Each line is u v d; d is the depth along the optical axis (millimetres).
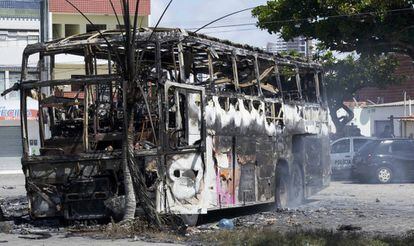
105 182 21953
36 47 23266
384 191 39344
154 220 21219
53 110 23516
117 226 20828
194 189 22281
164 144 21438
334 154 50938
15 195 39125
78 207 22188
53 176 22375
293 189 30625
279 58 29594
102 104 22406
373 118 79438
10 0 71125
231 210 28859
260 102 27234
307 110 32500
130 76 21141
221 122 23938
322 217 26672
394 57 61844
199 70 26391
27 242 19312
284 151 29562
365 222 25109
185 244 19156
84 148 22047
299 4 44500
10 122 70938
